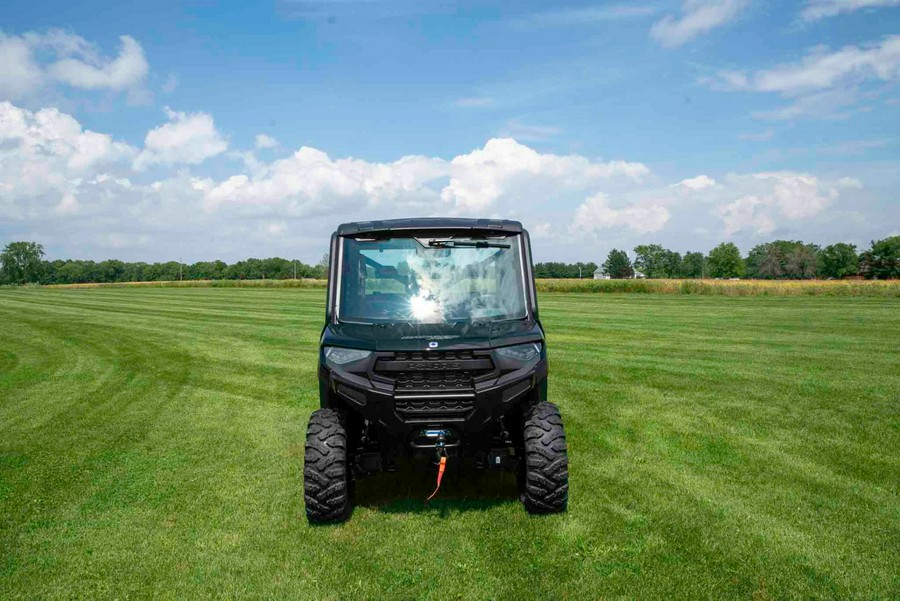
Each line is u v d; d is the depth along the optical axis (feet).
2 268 627.05
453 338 15.03
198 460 21.76
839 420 25.52
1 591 12.66
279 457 21.99
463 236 17.24
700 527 14.90
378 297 16.75
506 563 13.19
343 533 14.85
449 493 17.25
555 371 37.86
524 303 16.80
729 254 571.69
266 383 37.32
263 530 15.30
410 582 12.52
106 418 28.78
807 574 12.66
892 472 19.02
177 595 12.35
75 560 13.98
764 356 43.19
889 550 13.74
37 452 23.13
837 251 510.17
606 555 13.48
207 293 185.98
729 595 11.86
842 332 58.44
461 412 14.49
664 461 20.29
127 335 65.67
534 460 15.15
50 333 68.74
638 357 43.32
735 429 24.26
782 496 17.01
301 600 12.00
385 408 14.47
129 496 18.13
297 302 129.18
